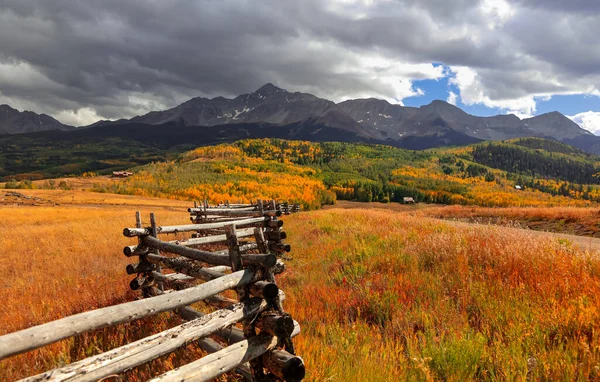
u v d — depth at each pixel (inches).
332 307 201.5
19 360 134.6
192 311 170.7
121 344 153.9
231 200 5890.8
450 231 380.2
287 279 286.7
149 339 96.2
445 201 7815.0
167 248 187.2
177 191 5792.3
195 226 285.1
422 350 142.1
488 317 169.2
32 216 1443.2
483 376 128.6
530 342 140.3
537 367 125.3
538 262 220.7
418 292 214.1
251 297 128.2
